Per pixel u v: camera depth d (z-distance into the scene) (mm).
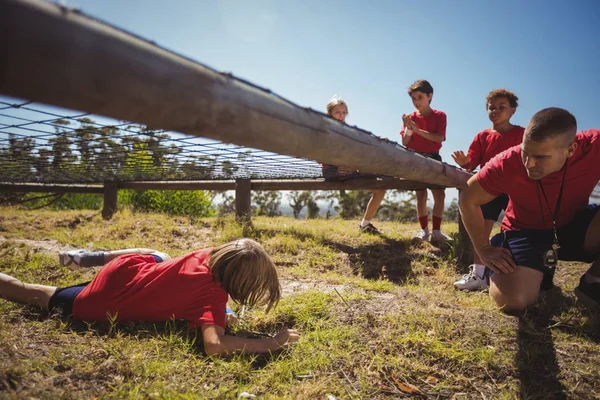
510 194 2975
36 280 3398
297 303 2902
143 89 907
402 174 2557
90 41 811
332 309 2783
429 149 5402
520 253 2965
